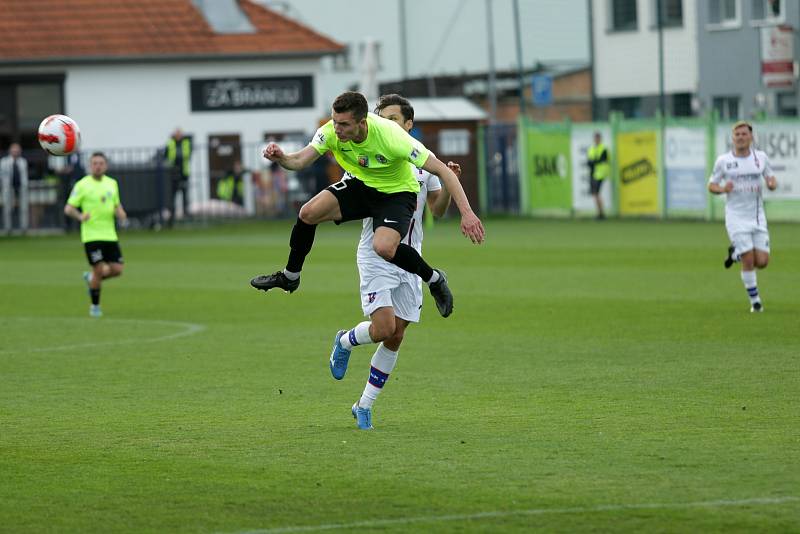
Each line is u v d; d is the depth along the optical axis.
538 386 27.11
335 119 21.53
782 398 24.98
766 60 81.75
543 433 22.22
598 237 72.19
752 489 18.05
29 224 90.00
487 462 20.08
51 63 103.38
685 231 74.38
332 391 27.19
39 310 44.66
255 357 32.41
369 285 22.56
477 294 45.84
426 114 100.44
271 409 25.17
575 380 27.73
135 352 33.75
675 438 21.52
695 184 81.75
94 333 37.97
